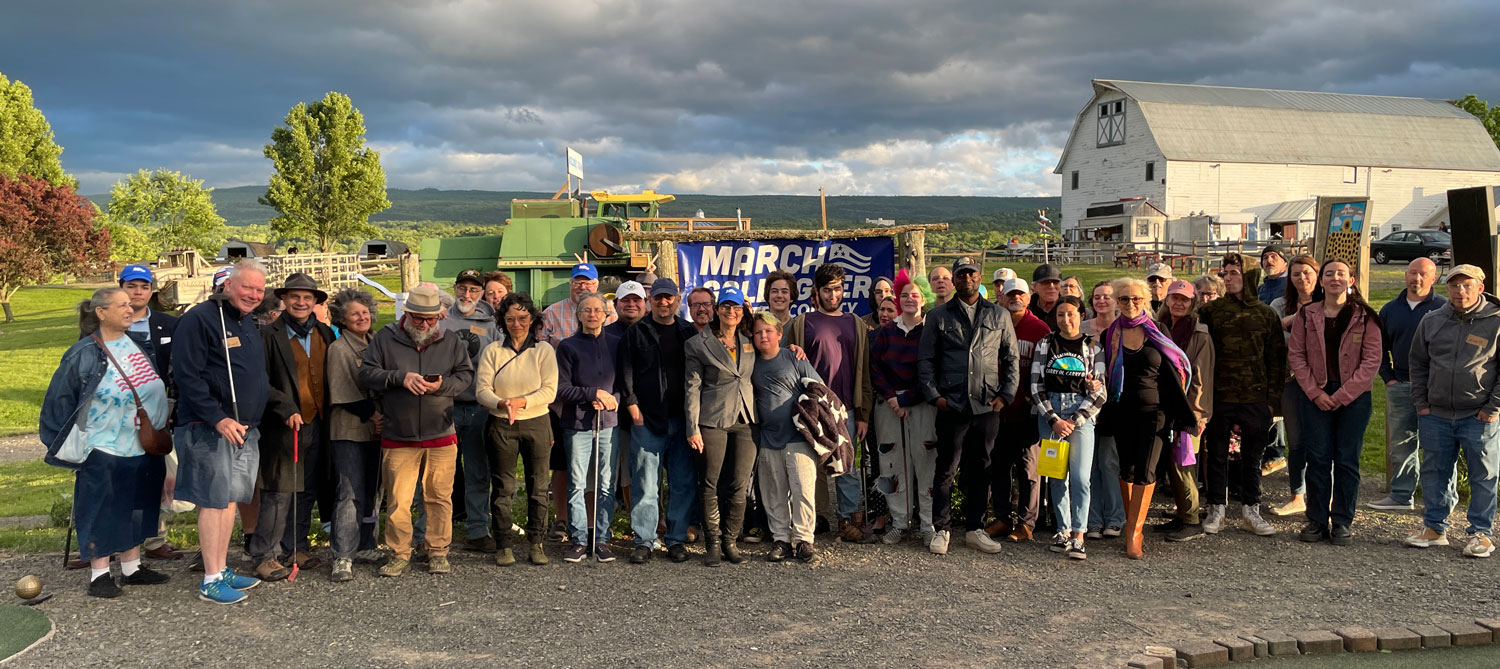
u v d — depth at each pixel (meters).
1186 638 4.57
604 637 4.68
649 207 17.36
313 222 57.16
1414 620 4.82
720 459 6.05
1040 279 7.17
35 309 37.50
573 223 16.36
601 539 6.20
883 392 6.52
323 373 5.93
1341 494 6.37
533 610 5.12
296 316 5.73
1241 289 6.69
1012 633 4.70
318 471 5.95
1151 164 45.19
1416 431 7.05
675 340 6.28
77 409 5.22
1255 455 6.66
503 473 5.94
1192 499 6.55
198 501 5.22
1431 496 6.22
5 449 12.28
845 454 6.09
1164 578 5.66
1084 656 4.36
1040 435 6.32
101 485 5.26
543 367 6.02
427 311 5.60
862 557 6.22
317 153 57.44
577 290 7.55
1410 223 47.50
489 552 6.37
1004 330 6.32
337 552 5.65
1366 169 46.62
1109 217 42.72
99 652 4.50
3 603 5.21
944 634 4.70
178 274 11.06
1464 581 5.50
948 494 6.33
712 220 16.56
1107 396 6.24
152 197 57.41
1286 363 6.66
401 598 5.33
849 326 6.68
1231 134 45.69
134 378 5.35
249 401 5.30
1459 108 55.56
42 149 54.66
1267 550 6.25
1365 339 6.21
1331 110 48.72
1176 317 6.71
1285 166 45.59
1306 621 4.83
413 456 5.73
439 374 5.73
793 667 4.27
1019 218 150.75
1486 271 7.52
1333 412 6.40
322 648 4.55
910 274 8.39
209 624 4.90
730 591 5.47
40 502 8.55
